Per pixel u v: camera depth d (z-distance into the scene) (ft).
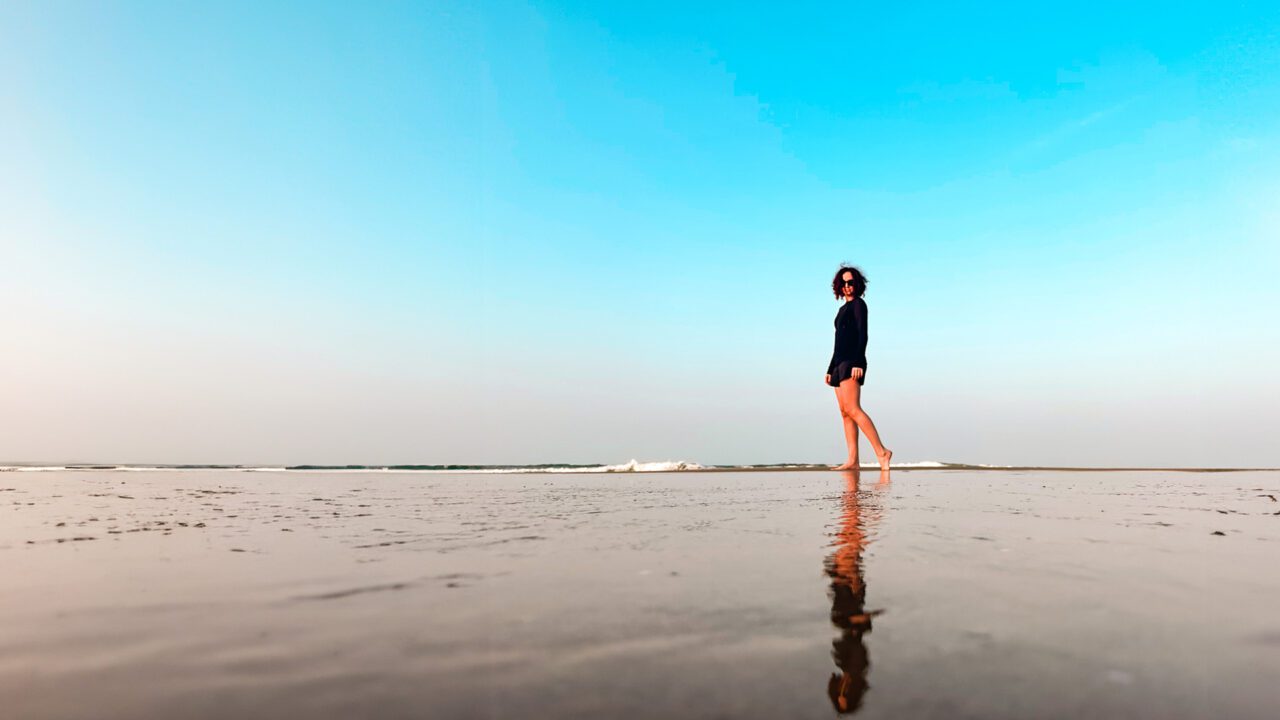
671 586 6.38
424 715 3.54
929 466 39.78
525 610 5.54
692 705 3.65
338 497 17.10
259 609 5.59
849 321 32.53
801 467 39.09
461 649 4.58
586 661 4.33
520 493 18.70
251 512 13.10
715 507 14.17
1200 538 9.41
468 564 7.50
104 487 20.43
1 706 3.68
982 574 6.86
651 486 21.86
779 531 10.19
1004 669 4.17
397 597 5.98
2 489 19.26
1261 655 4.43
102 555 8.09
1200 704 3.67
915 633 4.88
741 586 6.36
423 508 14.01
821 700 3.71
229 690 3.89
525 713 3.55
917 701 3.69
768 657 4.40
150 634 4.91
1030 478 27.78
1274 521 11.54
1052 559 7.70
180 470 35.68
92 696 3.82
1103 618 5.24
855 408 31.35
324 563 7.57
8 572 7.08
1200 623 5.11
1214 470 38.04
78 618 5.32
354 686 3.94
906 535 9.66
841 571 7.04
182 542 9.10
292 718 3.53
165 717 3.55
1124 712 3.55
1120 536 9.55
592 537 9.56
